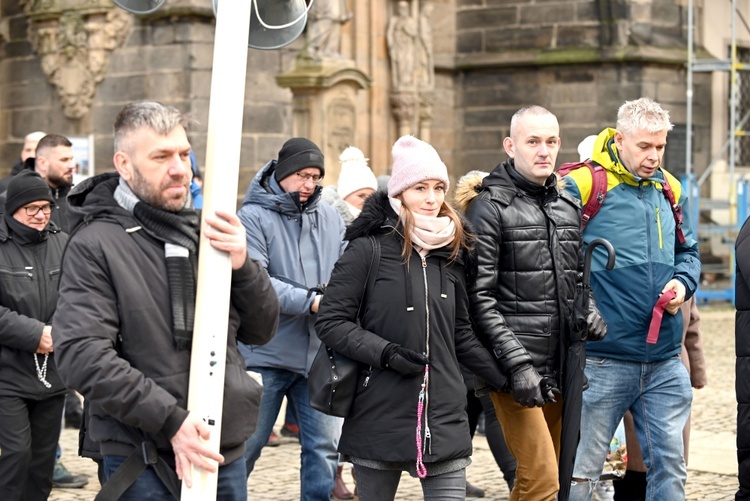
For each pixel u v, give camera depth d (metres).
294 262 9.20
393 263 7.09
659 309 8.23
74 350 5.28
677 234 8.73
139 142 5.43
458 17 32.31
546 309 7.91
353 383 7.05
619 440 9.73
